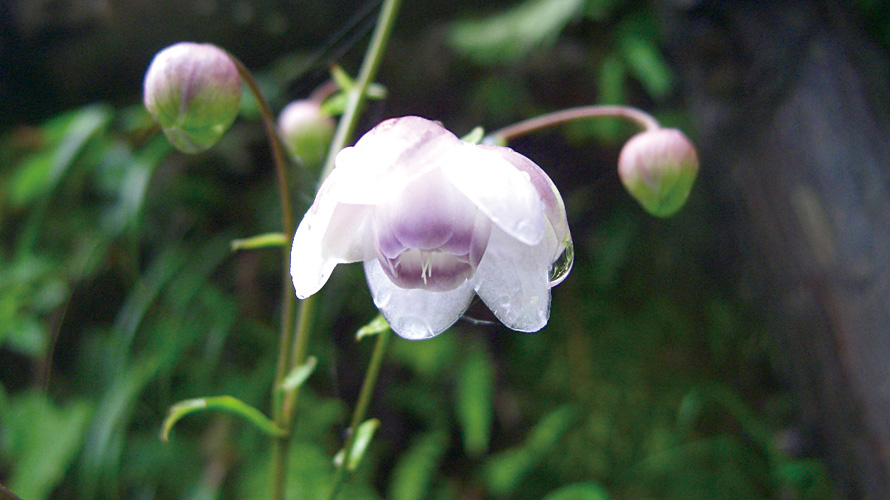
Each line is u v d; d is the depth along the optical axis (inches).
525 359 16.6
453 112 16.7
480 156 10.0
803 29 12.7
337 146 11.3
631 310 16.6
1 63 16.9
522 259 10.4
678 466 15.1
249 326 16.2
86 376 15.0
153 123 16.0
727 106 12.9
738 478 14.8
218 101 10.9
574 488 13.4
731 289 15.8
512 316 10.4
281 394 11.3
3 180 16.8
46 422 14.2
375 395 16.5
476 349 16.0
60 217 16.2
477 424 14.6
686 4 13.0
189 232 16.7
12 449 14.2
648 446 15.7
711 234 15.6
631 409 16.0
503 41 15.2
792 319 12.7
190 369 15.5
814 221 12.4
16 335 14.6
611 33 15.7
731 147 13.0
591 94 16.2
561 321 16.7
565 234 10.3
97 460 13.5
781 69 12.7
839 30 12.7
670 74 15.5
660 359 16.3
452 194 10.2
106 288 15.9
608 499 13.3
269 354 16.1
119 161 15.9
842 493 12.6
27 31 16.6
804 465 14.1
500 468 15.1
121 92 17.5
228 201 17.1
